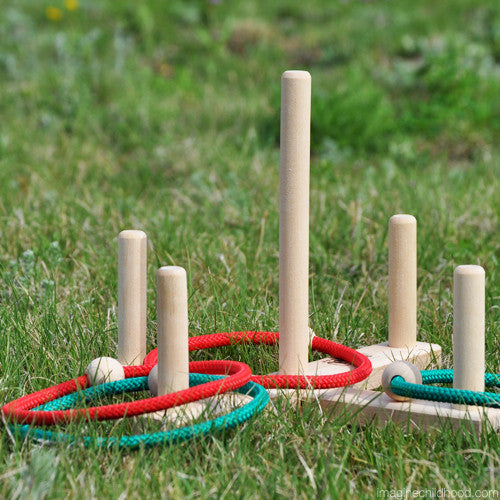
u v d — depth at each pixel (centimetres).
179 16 1495
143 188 796
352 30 1466
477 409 357
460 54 1203
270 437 352
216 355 456
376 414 374
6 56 1226
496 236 645
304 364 407
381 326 496
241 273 550
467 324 361
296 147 389
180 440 338
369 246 605
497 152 948
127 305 419
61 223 651
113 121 997
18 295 501
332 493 298
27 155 873
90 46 1283
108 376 387
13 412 352
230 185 770
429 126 995
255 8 1617
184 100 1106
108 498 303
